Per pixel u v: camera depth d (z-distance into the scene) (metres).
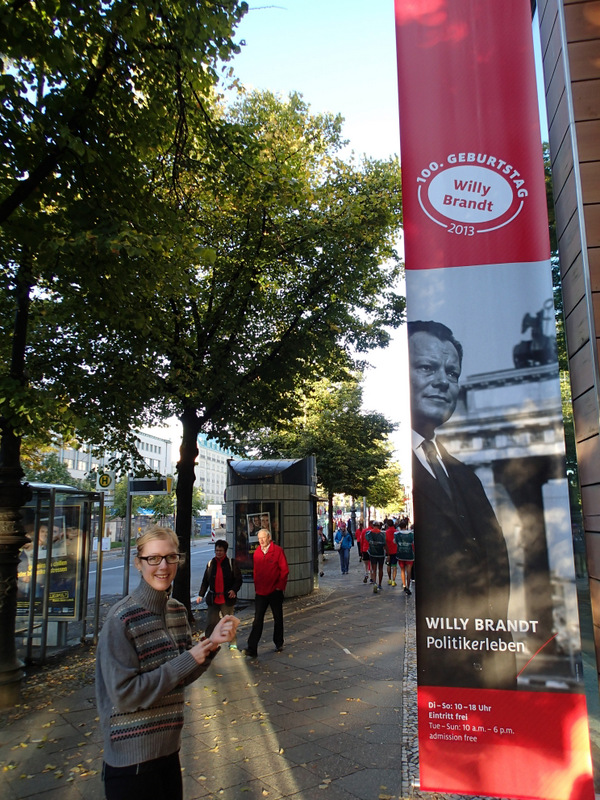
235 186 8.87
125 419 9.52
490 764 3.22
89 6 5.97
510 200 3.62
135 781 2.24
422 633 3.38
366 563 16.70
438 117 3.74
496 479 3.44
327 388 27.66
